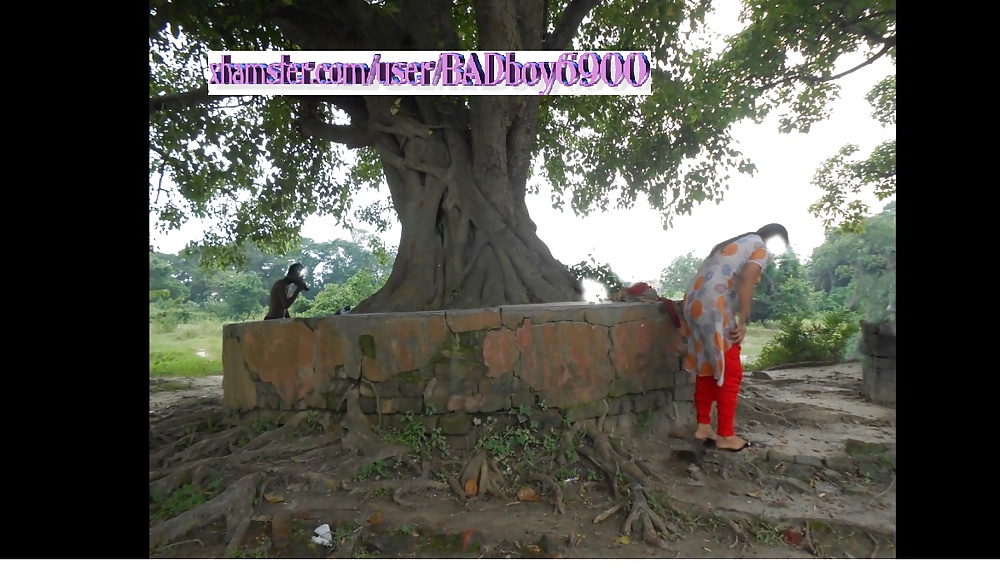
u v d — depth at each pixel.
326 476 3.96
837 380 7.95
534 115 6.69
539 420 4.39
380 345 4.59
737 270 4.23
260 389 5.17
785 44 9.52
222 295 31.02
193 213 10.57
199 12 5.71
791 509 3.63
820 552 3.19
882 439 4.70
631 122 9.94
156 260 29.80
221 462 4.27
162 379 10.90
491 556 3.13
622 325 4.71
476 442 4.34
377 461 4.11
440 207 6.55
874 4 8.23
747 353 16.55
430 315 4.55
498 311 4.49
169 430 5.62
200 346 18.97
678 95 8.46
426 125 6.60
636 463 4.10
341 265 39.38
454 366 4.46
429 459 4.21
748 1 9.81
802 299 19.91
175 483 4.05
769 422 5.38
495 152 6.40
